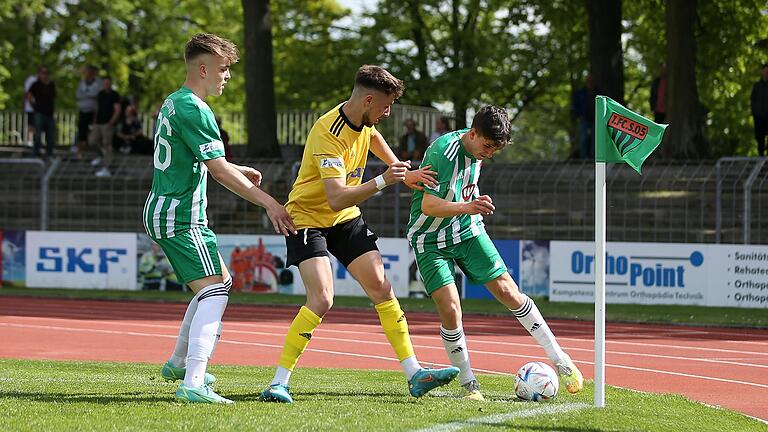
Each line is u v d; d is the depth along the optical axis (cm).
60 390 2289
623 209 6700
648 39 9988
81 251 7006
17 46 12256
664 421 2016
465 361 2414
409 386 2322
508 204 6956
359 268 2308
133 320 5044
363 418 1892
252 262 6706
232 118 11788
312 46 11938
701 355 3747
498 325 4881
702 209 6338
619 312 5416
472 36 11669
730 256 5716
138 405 2020
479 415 1970
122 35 12706
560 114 10856
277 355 3706
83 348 3881
